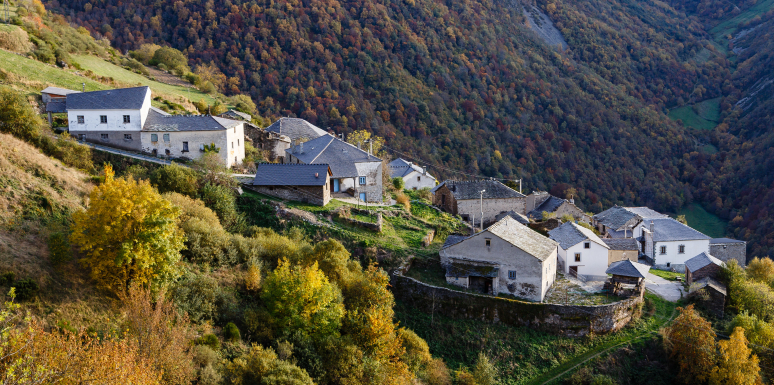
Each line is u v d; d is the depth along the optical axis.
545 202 88.75
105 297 34.12
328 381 36.53
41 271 33.22
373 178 72.06
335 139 75.38
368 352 39.31
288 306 38.69
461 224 71.69
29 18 99.44
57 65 88.06
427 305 49.94
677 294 60.81
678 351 48.31
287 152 77.44
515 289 51.78
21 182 40.84
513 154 151.25
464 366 45.19
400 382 37.16
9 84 70.62
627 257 65.12
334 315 39.62
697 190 149.12
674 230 76.69
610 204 139.62
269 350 34.56
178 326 29.81
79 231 34.62
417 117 152.38
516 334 48.38
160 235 35.56
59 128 64.06
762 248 108.50
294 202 60.84
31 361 21.28
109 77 93.00
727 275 60.78
